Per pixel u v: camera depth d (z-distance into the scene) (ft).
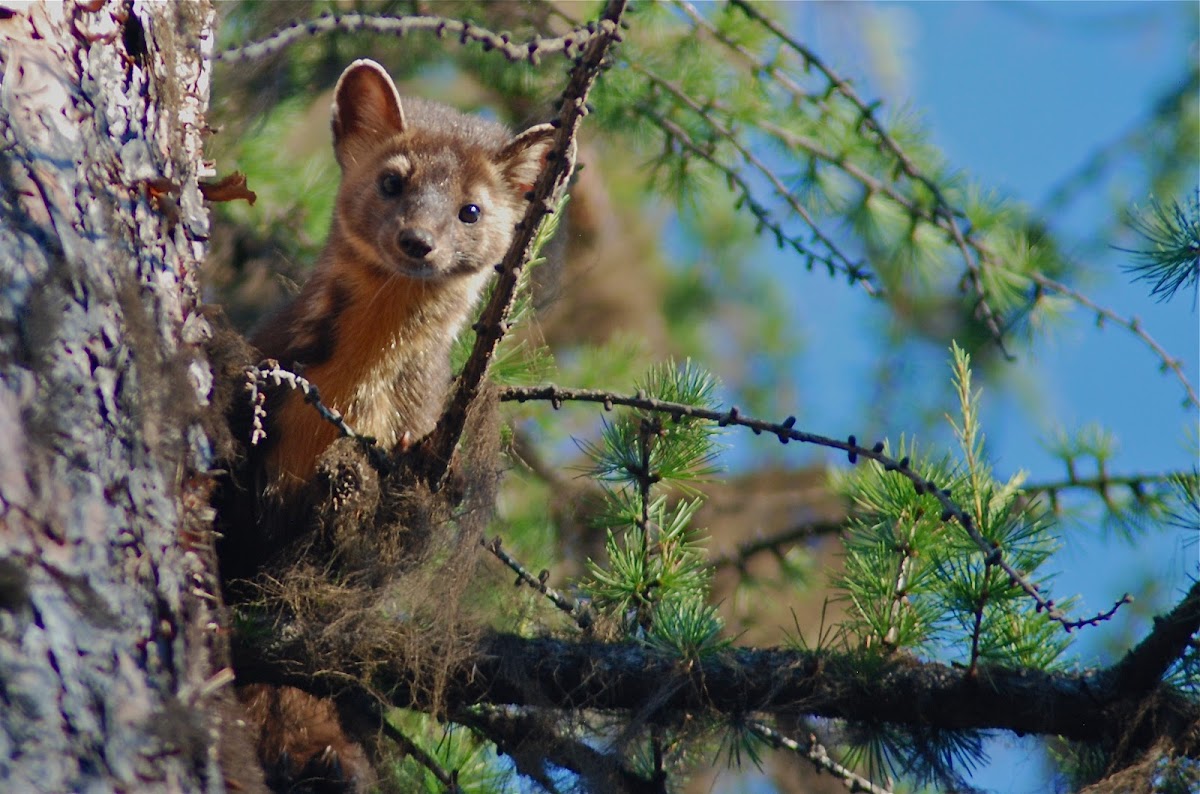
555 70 47.42
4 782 15.44
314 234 43.98
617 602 28.58
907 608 27.02
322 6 45.52
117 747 16.71
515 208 39.91
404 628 26.00
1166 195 52.13
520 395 30.09
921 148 46.44
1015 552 26.89
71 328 18.62
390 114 39.32
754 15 43.86
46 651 16.48
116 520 18.16
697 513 52.13
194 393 21.95
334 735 29.04
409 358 35.32
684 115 46.09
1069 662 27.66
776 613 46.98
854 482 29.99
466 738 29.73
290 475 31.19
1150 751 25.64
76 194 19.77
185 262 23.24
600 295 58.18
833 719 27.12
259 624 26.12
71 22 21.34
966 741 26.99
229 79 43.42
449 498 29.01
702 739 26.55
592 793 26.30
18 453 17.29
